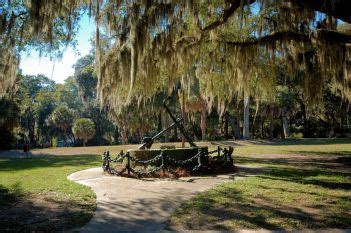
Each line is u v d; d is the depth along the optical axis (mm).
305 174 12625
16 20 12109
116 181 11805
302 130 52938
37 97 73312
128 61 12062
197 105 37281
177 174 12727
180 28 12344
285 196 8703
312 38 12039
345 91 16516
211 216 7012
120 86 13508
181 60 14102
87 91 67875
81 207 8078
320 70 14414
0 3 12094
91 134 54938
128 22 11438
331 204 7785
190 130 56625
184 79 16547
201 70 17047
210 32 14180
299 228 6121
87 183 11578
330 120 47844
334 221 6434
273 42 13367
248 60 14688
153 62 12875
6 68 12289
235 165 16391
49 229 6406
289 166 15664
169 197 9016
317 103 15008
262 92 18203
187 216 7094
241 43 14305
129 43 11852
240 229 6148
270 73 16297
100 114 68125
